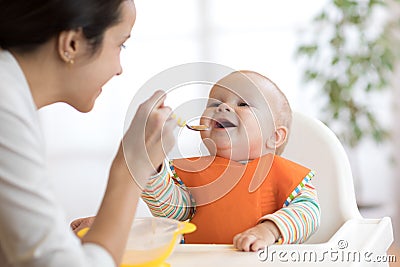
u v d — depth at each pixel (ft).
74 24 2.95
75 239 2.69
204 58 15.08
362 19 12.25
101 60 3.15
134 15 3.25
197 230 4.49
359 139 12.33
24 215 2.59
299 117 5.37
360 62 12.16
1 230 2.63
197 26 15.10
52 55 3.05
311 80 12.75
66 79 3.15
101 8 2.99
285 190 4.55
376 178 13.64
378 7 13.01
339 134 12.83
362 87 12.46
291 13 14.40
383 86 12.20
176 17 15.16
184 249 3.93
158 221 3.51
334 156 5.19
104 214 2.90
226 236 4.43
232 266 3.57
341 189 5.12
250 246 3.87
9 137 2.64
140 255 3.28
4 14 2.91
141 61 15.35
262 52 14.65
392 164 12.94
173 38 15.23
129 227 2.93
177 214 4.45
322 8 13.65
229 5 14.83
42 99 3.18
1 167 2.61
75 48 3.04
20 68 2.97
